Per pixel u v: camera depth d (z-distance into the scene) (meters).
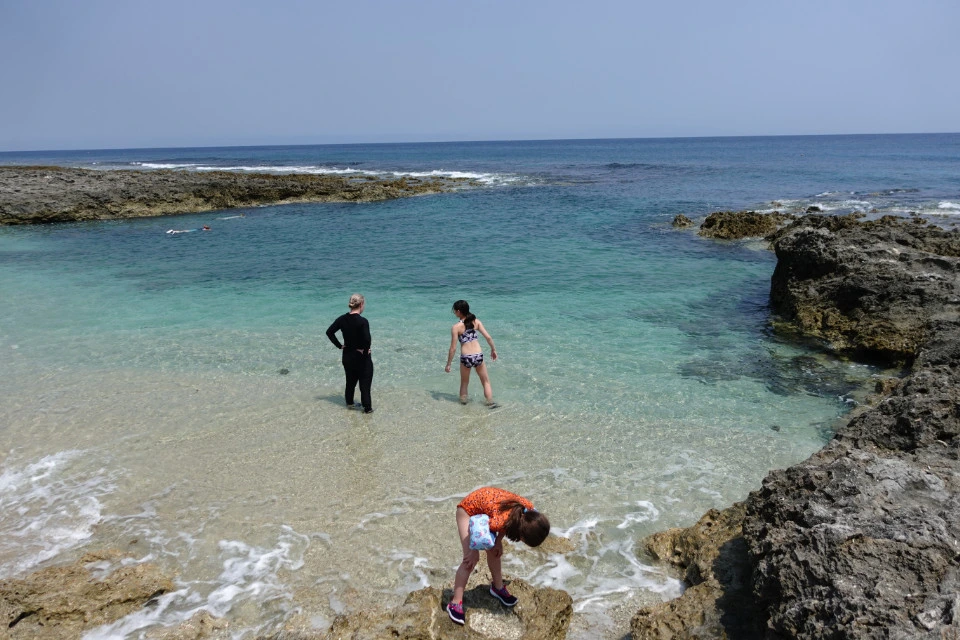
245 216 32.41
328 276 17.66
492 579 4.68
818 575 3.88
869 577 3.72
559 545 5.59
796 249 13.64
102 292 15.88
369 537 5.69
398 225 28.08
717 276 16.95
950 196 32.62
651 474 6.82
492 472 6.88
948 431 5.72
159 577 5.05
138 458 7.21
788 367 10.12
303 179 43.53
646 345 11.26
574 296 14.95
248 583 5.09
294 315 13.53
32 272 18.56
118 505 6.25
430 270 18.31
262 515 6.06
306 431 7.89
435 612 4.42
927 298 10.84
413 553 5.45
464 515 4.39
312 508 6.18
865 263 12.41
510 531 4.17
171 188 34.31
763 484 5.26
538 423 8.10
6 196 30.55
